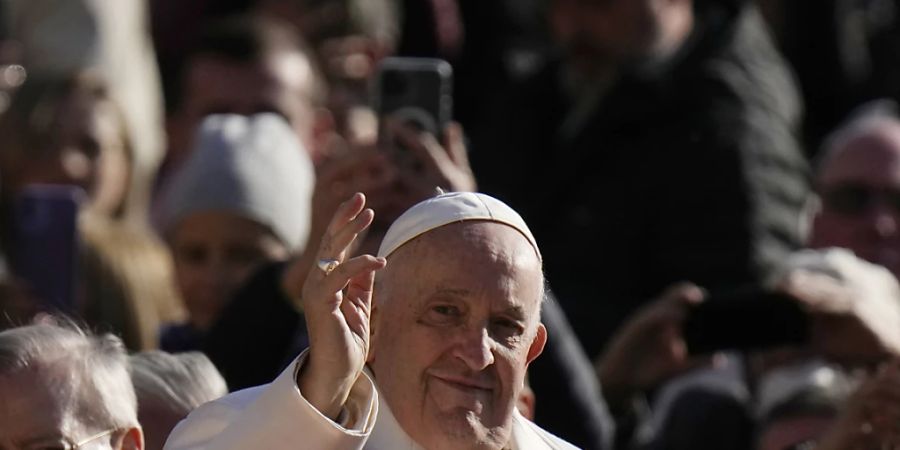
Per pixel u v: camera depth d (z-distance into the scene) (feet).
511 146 91.35
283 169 79.92
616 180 86.63
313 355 43.62
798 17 116.06
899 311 68.64
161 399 55.11
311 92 91.04
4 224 83.97
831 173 82.33
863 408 58.65
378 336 47.21
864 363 67.41
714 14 91.20
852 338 67.41
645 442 71.61
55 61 103.71
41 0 105.09
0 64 104.01
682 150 86.07
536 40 110.83
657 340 69.97
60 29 104.37
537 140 90.94
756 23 93.09
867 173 81.46
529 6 111.14
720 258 84.17
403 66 66.39
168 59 107.34
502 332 46.68
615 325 83.76
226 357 67.67
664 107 87.20
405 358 46.52
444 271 46.37
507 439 47.47
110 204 86.58
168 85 104.22
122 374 50.44
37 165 84.69
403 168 63.05
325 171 63.98
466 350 46.14
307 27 96.27
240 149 79.30
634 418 72.18
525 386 57.93
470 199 47.52
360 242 60.95
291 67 89.81
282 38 90.74
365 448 46.52
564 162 87.86
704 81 87.56
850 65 116.47
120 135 86.99
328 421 43.45
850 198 81.66
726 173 85.20
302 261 65.51
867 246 81.30
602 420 68.39
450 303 46.39
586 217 86.38
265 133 80.59
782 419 66.33
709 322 69.05
